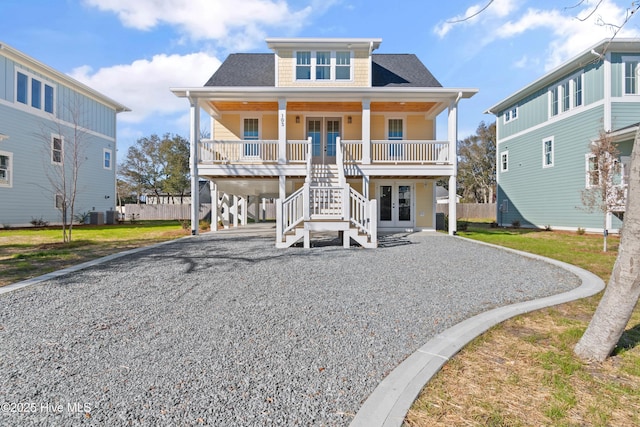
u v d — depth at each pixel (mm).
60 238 10078
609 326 2561
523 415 1951
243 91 10867
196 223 11055
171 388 2254
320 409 2035
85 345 2898
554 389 2221
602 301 2648
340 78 12805
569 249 8438
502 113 18703
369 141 11383
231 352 2779
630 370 2455
